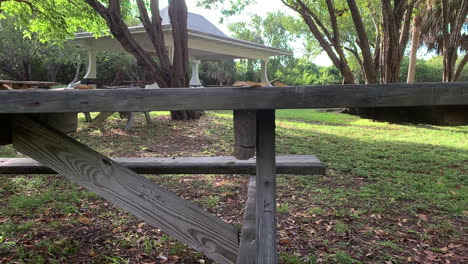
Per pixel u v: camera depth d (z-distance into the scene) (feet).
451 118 4.63
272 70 138.41
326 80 129.39
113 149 22.99
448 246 10.68
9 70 94.43
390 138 30.76
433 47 73.26
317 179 17.48
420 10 52.11
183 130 30.86
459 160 22.20
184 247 10.12
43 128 6.29
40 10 45.37
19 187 15.43
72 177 6.34
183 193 15.11
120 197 6.40
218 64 121.90
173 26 35.81
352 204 13.97
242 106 4.57
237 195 14.96
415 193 15.53
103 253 9.78
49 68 108.06
